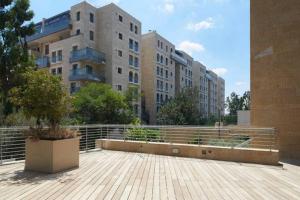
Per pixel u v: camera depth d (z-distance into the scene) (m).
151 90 48.84
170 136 13.13
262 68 11.59
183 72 62.56
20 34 20.00
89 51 34.72
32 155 7.45
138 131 12.64
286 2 10.67
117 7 38.56
